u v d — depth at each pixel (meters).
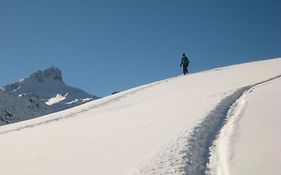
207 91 31.02
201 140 15.44
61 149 19.64
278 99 20.86
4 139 28.78
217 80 38.31
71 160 16.72
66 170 15.25
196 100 26.80
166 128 18.81
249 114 18.67
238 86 29.42
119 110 34.16
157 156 14.15
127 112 29.92
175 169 12.55
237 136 15.23
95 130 23.58
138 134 19.08
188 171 12.34
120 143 17.97
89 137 21.41
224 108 21.39
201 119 18.53
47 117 40.97
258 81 30.44
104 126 24.45
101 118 29.69
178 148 14.55
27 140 25.53
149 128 20.00
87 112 39.66
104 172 13.90
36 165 17.16
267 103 20.41
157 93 40.69
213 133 16.50
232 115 19.56
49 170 15.78
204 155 13.86
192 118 19.58
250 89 27.23
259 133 15.05
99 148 17.92
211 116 19.23
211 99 25.23
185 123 18.70
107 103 42.50
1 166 18.27
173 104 27.86
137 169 13.28
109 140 19.23
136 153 15.41
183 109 23.78
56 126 30.95
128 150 16.23
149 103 33.44
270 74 33.47
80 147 19.06
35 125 36.81
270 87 26.23
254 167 11.80
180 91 37.22
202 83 39.06
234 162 12.52
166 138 16.56
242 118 18.11
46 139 24.16
